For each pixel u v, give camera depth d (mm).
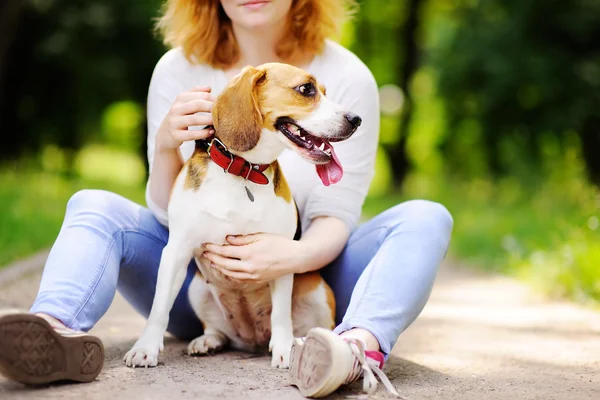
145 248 3369
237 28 3660
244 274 3105
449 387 2889
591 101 16062
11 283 5551
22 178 13461
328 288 3387
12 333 2467
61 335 2611
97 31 16531
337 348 2537
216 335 3480
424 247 3057
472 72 17062
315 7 3699
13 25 14922
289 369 2791
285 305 3197
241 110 2998
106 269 3068
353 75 3652
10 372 2502
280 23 3646
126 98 18344
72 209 3242
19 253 6684
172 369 3021
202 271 3330
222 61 3738
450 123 18672
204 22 3633
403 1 20984
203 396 2598
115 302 5113
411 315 2971
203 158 3131
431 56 18797
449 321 4609
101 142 23688
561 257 5938
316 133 3049
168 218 3262
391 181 20109
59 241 3086
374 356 2777
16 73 17312
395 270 2988
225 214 3068
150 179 3379
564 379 3074
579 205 10148
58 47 16328
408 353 3611
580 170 15195
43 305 2848
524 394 2795
